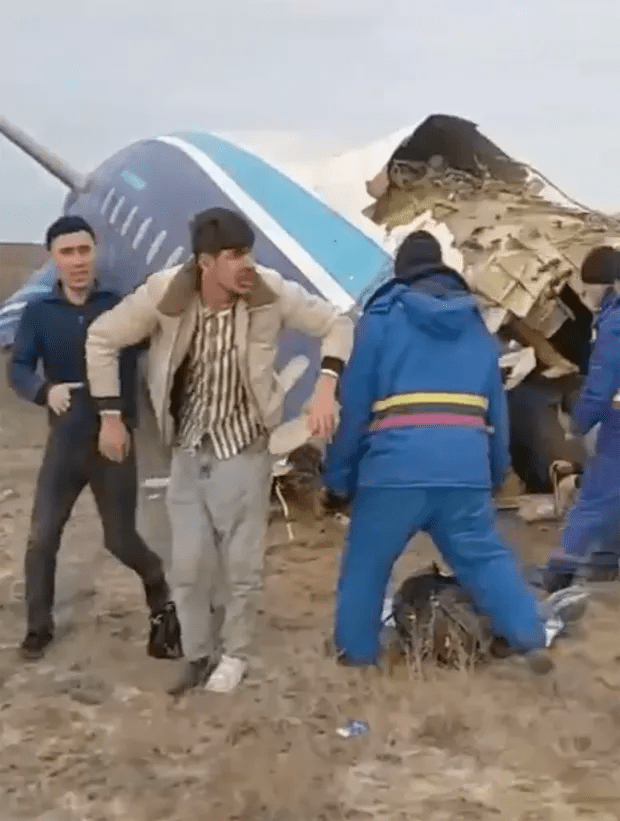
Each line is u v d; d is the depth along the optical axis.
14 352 5.36
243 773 4.32
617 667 5.38
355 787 4.25
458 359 5.22
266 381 4.83
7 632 5.95
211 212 4.68
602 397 6.00
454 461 5.15
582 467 7.92
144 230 9.87
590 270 6.08
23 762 4.45
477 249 8.46
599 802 4.13
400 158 9.12
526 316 8.01
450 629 5.34
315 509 7.89
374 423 5.24
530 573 6.61
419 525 5.26
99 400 5.05
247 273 4.66
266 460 4.95
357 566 5.31
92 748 4.58
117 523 5.42
